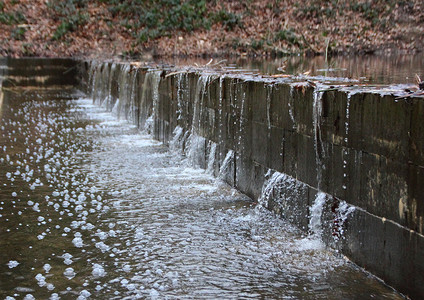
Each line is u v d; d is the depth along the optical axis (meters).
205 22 22.86
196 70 9.95
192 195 7.19
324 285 4.50
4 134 11.27
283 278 4.65
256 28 22.66
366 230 4.67
